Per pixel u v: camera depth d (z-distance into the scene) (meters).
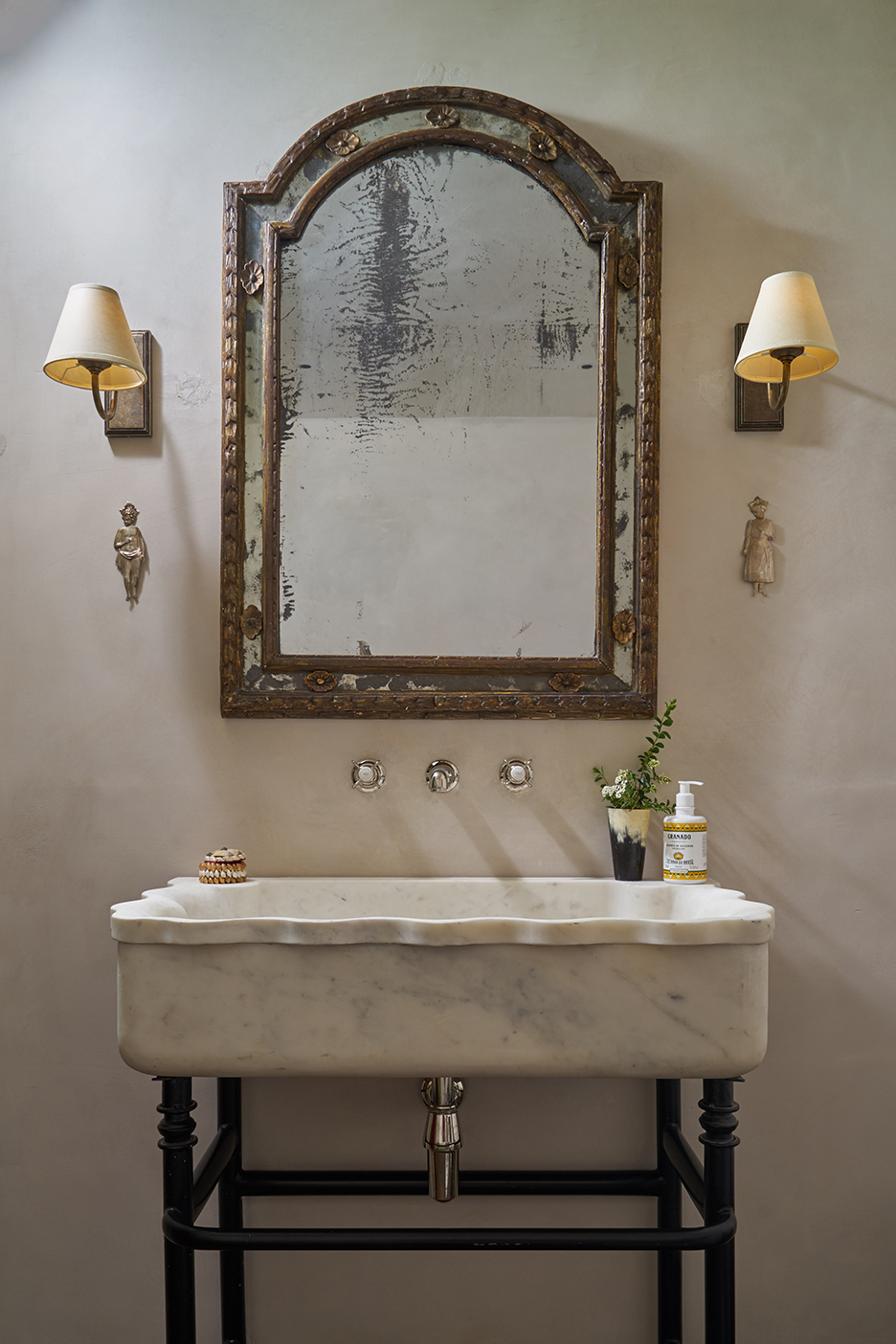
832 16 1.54
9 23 1.55
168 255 1.53
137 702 1.51
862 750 1.51
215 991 1.10
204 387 1.52
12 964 1.49
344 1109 1.48
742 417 1.51
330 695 1.48
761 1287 1.46
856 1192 1.47
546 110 1.53
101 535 1.52
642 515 1.49
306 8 1.54
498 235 1.51
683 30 1.54
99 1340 1.46
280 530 1.50
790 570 1.52
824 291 1.53
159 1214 1.47
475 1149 1.48
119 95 1.54
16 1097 1.48
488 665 1.48
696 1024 1.09
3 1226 1.47
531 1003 1.09
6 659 1.52
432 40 1.53
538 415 1.51
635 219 1.51
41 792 1.50
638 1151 1.48
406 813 1.49
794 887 1.50
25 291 1.54
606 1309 1.46
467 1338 1.46
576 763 1.50
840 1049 1.49
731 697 1.51
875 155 1.54
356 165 1.50
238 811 1.50
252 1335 1.46
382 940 1.09
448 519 1.50
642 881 1.44
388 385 1.51
